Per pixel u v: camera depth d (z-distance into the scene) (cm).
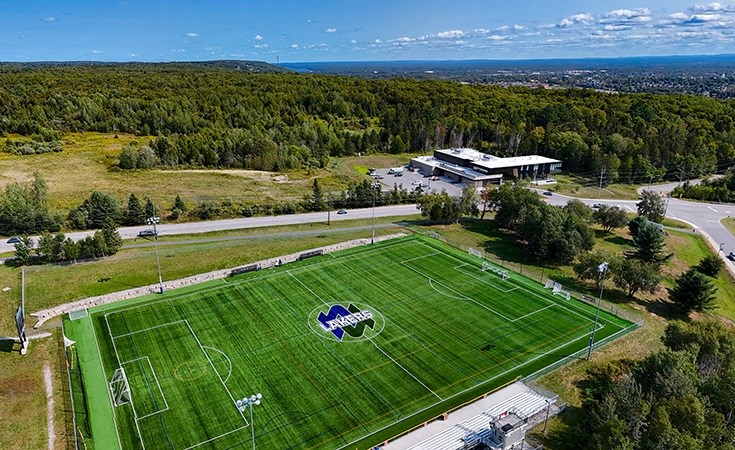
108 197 9719
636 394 4234
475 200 10769
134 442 4284
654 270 7300
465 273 7762
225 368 5303
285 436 4394
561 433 4472
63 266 7612
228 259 8012
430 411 4738
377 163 17838
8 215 8944
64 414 4559
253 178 14000
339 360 5488
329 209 11044
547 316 6525
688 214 12006
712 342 4922
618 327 6291
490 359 5566
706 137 17112
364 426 4531
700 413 3806
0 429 4325
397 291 7125
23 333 5481
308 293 7006
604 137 17012
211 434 4397
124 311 6406
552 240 8119
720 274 8431
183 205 10300
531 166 15338
